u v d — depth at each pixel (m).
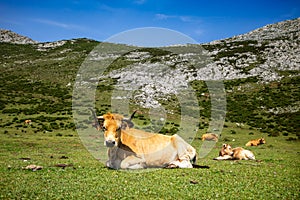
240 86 76.00
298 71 83.88
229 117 52.56
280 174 12.16
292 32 125.00
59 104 61.94
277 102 61.78
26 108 58.38
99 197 7.91
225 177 10.96
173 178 10.45
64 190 8.48
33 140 29.70
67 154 19.31
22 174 10.53
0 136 33.19
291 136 39.72
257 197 8.40
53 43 156.75
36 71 101.75
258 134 41.31
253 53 102.12
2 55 133.00
